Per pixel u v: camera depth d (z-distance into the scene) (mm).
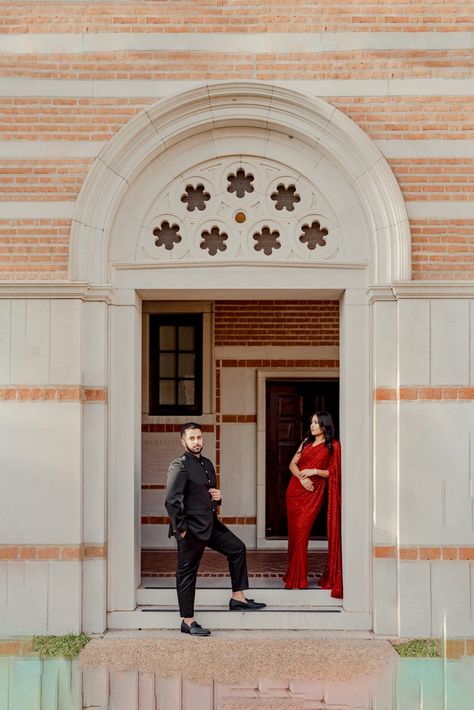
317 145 7000
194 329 10477
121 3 7004
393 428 6836
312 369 10367
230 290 7137
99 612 6758
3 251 6871
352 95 6965
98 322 6871
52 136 6934
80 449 6770
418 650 6297
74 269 6824
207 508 6660
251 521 10312
